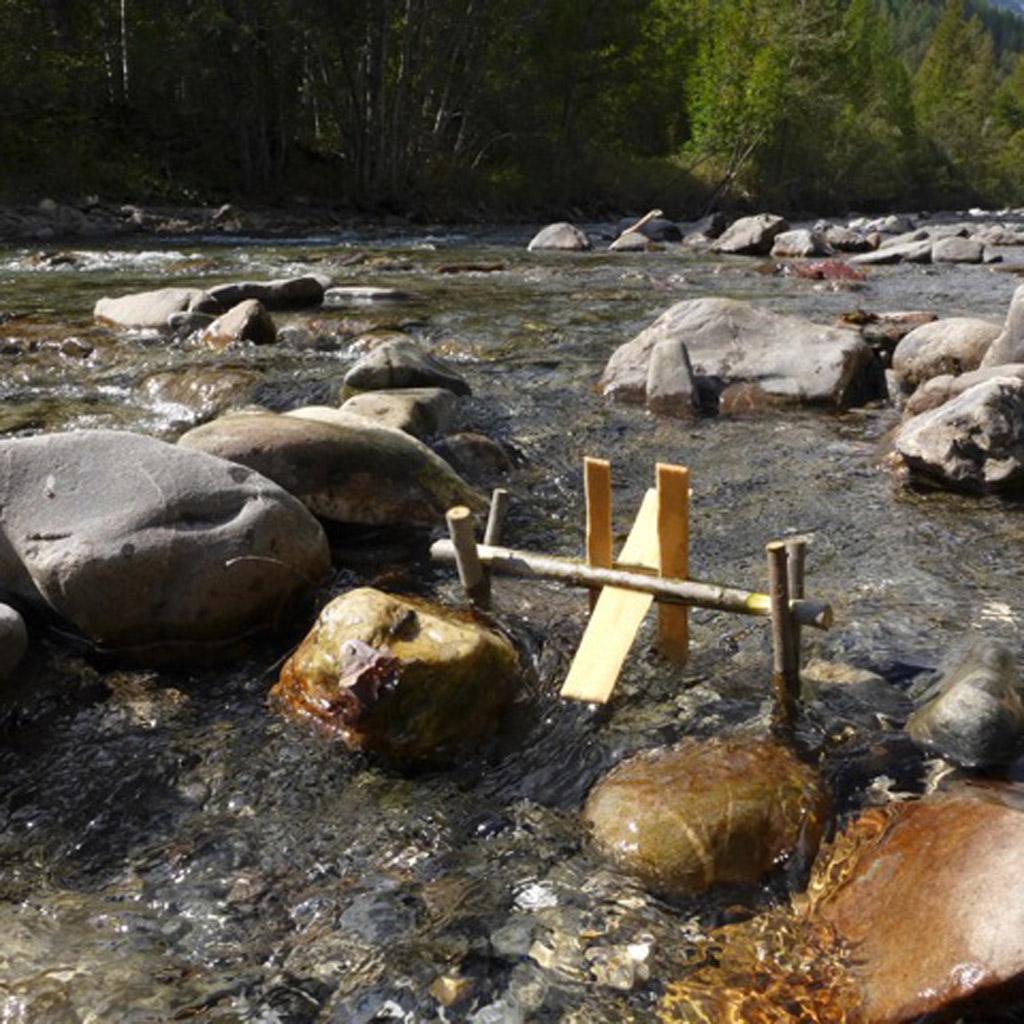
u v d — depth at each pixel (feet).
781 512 5.76
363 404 6.56
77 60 30.40
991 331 7.95
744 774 3.22
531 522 5.65
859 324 10.32
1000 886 2.58
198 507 4.27
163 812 3.34
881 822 3.07
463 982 2.65
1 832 3.26
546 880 3.00
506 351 9.46
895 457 6.46
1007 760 3.39
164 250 19.83
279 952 2.76
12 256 17.88
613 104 41.86
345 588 4.68
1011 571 4.97
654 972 2.67
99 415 7.31
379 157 33.45
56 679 3.99
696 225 29.30
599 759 3.53
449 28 33.42
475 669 3.62
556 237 22.09
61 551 4.12
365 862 3.10
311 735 3.67
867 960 2.60
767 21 42.47
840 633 4.36
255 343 9.55
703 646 4.24
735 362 8.07
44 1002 2.57
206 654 4.23
